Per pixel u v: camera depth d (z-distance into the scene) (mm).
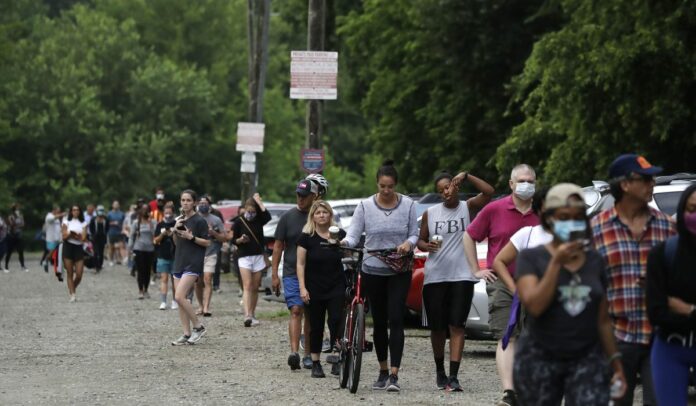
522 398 14922
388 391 26453
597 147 55781
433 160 91562
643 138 54719
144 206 58469
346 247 26672
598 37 54625
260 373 29844
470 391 26500
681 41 51844
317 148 47625
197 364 31750
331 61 45000
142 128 162125
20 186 155750
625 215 17453
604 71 52750
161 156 158125
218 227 47562
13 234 91688
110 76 163500
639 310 17234
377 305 26766
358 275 26984
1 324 44312
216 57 181125
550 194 14391
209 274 47344
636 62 52719
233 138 174500
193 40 180375
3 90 152125
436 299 26531
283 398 25484
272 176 178250
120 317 47312
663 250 16328
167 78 163375
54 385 27750
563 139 63719
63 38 162875
